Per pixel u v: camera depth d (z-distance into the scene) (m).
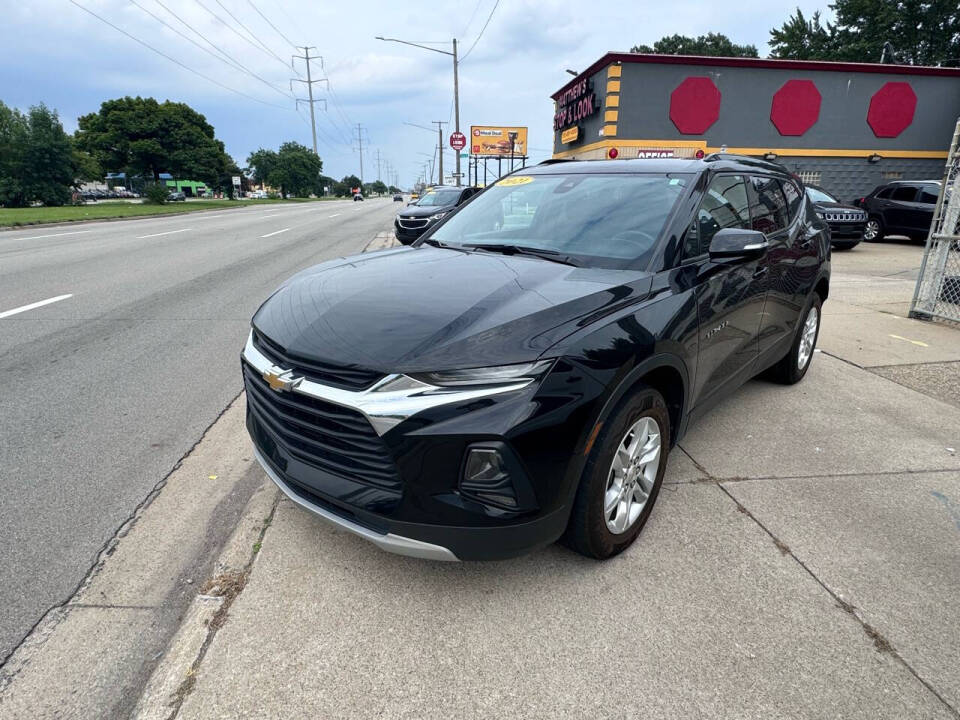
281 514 2.81
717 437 3.78
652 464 2.64
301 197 115.56
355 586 2.36
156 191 45.78
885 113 20.53
